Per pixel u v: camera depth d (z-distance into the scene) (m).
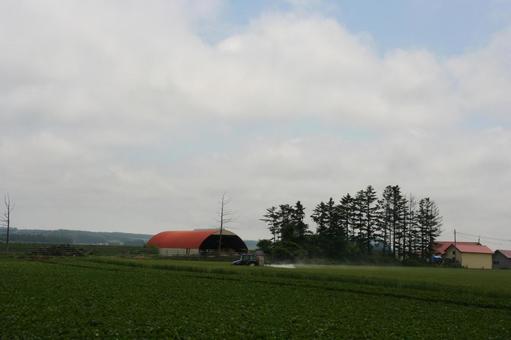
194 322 26.03
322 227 147.25
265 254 124.94
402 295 40.72
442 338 23.98
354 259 141.88
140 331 23.23
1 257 90.06
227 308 31.61
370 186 159.00
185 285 45.78
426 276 64.06
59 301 32.06
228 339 22.25
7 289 37.81
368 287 45.84
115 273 57.88
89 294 36.34
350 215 158.12
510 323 29.03
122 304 31.81
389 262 142.50
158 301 33.81
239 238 132.38
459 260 149.50
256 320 27.31
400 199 161.88
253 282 50.59
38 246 121.00
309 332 24.36
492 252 151.38
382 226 160.12
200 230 138.12
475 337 24.47
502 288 45.38
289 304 34.44
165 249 132.38
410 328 26.30
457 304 36.94
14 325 23.48
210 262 99.12
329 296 39.75
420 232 162.25
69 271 59.06
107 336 22.14
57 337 21.36
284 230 134.38
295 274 55.97
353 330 25.30
